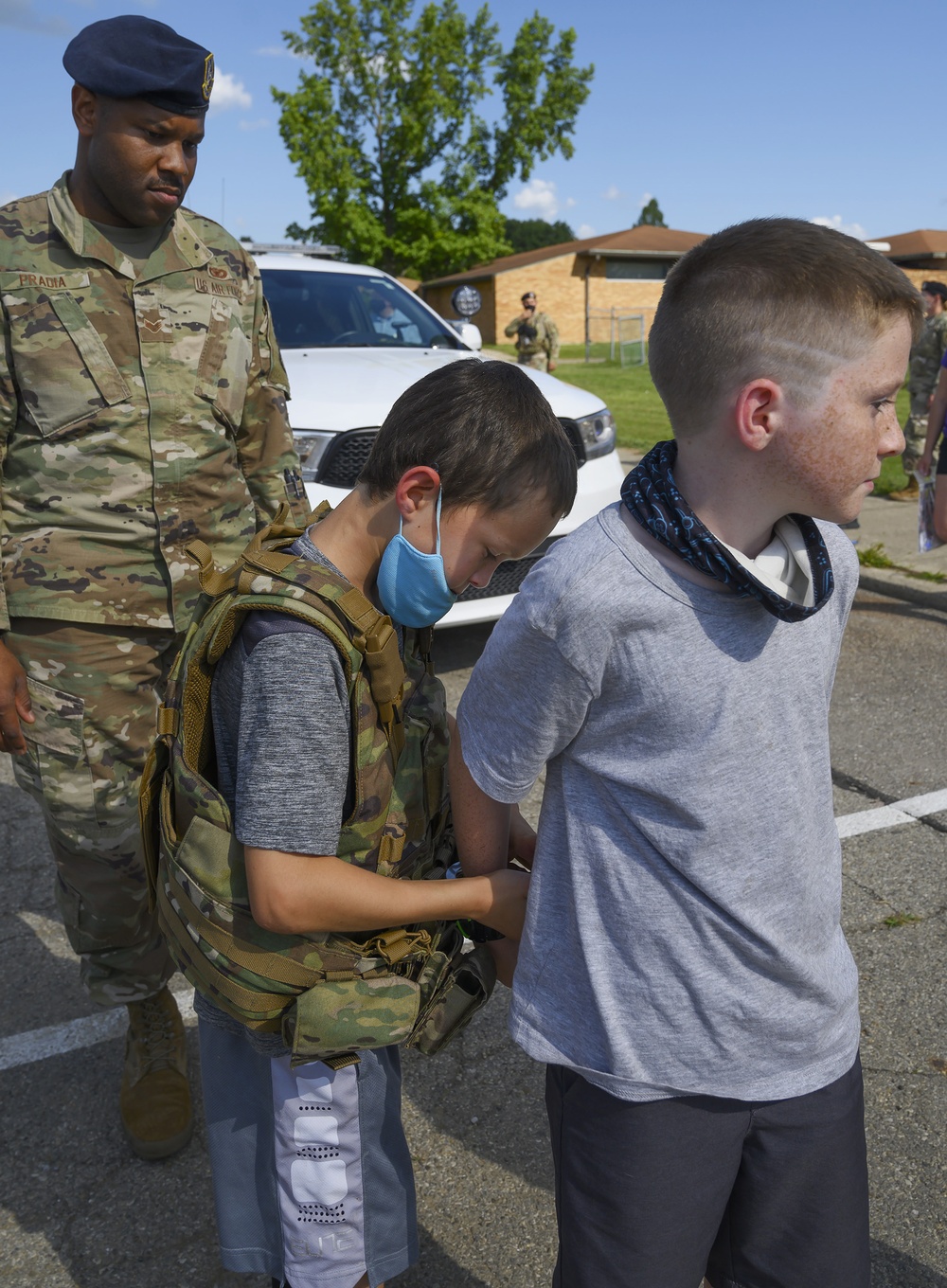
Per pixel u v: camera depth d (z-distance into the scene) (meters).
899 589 5.88
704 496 1.14
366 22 29.92
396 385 4.61
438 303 44.44
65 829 2.11
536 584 1.14
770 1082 1.22
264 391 2.30
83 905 2.16
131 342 2.04
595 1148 1.25
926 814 3.47
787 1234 1.30
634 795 1.18
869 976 2.69
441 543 1.24
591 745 1.19
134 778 2.17
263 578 1.21
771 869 1.19
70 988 2.79
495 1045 2.54
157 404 2.06
